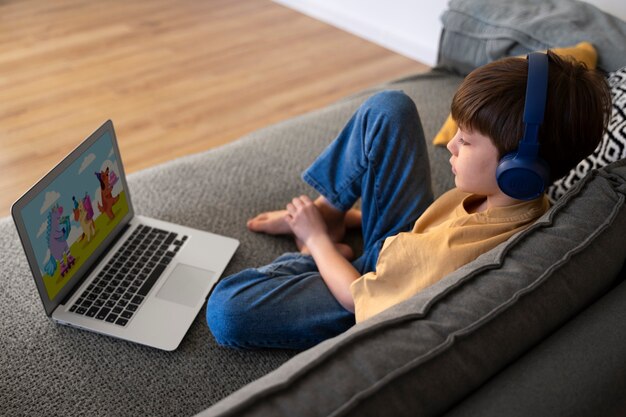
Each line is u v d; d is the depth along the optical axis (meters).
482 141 0.86
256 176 1.58
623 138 1.16
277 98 2.52
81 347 1.09
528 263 0.78
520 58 0.88
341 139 1.24
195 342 1.11
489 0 1.88
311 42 3.03
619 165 0.98
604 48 1.60
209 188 1.52
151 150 2.15
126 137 2.21
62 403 0.99
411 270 0.90
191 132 2.26
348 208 1.27
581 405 0.64
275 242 1.38
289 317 1.07
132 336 1.09
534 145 0.79
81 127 2.24
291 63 2.81
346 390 0.59
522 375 0.66
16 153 2.09
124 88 2.50
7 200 1.88
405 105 1.15
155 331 1.10
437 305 0.71
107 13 3.12
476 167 0.88
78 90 2.46
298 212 1.24
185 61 2.74
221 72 2.67
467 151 0.89
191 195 1.49
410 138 1.15
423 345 0.65
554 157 0.85
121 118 2.31
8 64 2.60
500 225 0.88
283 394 0.58
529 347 0.71
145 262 1.23
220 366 1.08
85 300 1.13
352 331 0.67
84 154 1.13
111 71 2.61
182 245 1.29
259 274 1.12
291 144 1.71
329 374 0.60
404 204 1.17
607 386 0.67
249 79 2.64
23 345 1.08
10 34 2.84
